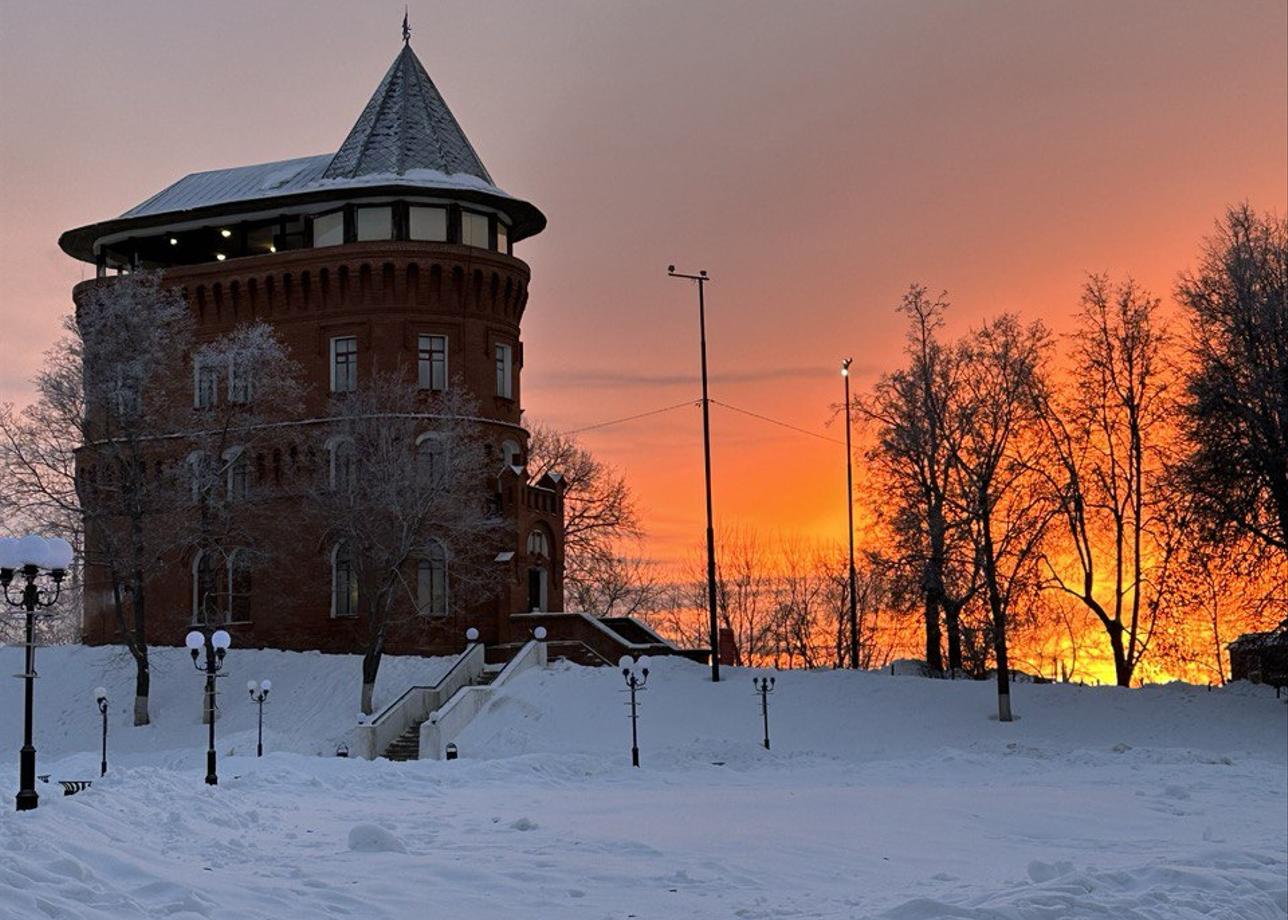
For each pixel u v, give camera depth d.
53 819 15.89
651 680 54.38
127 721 58.38
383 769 33.69
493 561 61.22
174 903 12.79
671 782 33.47
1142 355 59.34
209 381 64.56
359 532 55.94
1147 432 59.25
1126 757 40.28
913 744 47.91
